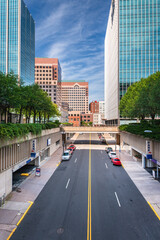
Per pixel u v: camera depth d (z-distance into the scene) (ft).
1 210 41.88
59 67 452.35
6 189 49.24
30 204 45.24
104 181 63.52
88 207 43.98
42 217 39.14
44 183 60.95
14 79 67.92
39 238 31.99
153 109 94.38
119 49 214.28
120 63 213.66
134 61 211.82
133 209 43.14
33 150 71.00
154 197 50.16
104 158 103.09
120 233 33.68
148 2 211.82
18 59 313.32
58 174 71.51
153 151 69.87
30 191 53.72
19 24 315.37
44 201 47.21
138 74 210.79
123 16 214.69
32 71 382.42
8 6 316.19
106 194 52.06
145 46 211.20
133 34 212.84
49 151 105.81
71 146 134.62
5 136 45.96
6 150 48.96
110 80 283.38
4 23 315.37
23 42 330.54
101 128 156.87
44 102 100.12
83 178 66.69
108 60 314.96
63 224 36.52
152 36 210.79
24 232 33.73
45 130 93.71
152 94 79.05
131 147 107.04
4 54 313.12
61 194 51.85
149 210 42.78
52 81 395.96
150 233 33.81
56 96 394.93
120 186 58.65
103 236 32.71
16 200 47.39
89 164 88.63
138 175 70.64
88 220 38.06
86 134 279.90
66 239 31.76
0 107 70.28
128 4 214.28
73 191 54.19
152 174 71.46
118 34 214.48
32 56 382.83
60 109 277.03
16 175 69.26
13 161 53.57
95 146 149.89
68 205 45.01
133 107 109.50
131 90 141.59
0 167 45.78
